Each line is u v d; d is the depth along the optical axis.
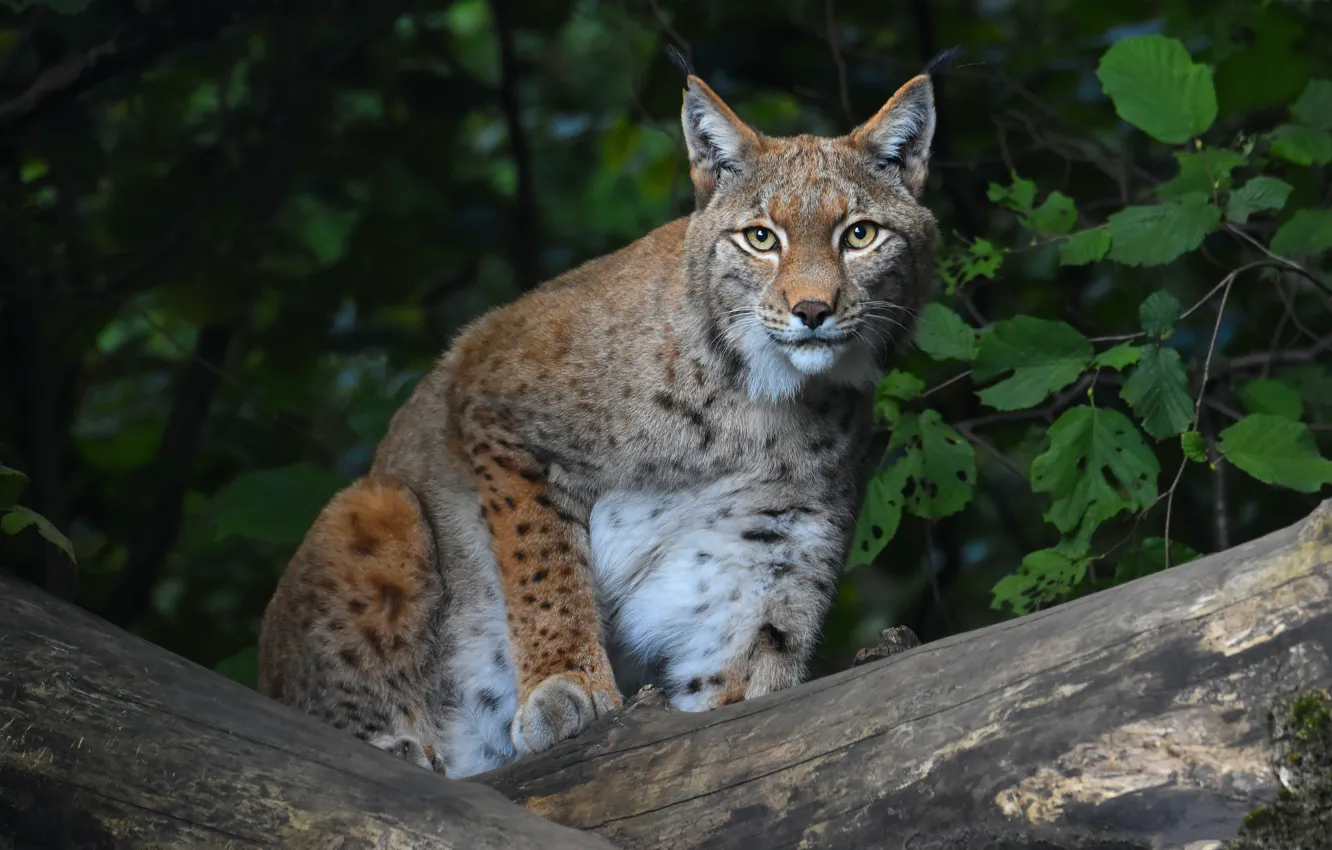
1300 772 4.83
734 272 8.45
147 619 13.45
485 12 18.69
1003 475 13.00
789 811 5.70
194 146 14.35
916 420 9.79
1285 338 12.23
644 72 14.89
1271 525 11.63
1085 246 9.58
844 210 8.46
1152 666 5.14
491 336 9.09
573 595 8.45
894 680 5.77
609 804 6.14
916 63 14.11
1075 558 8.83
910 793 5.45
